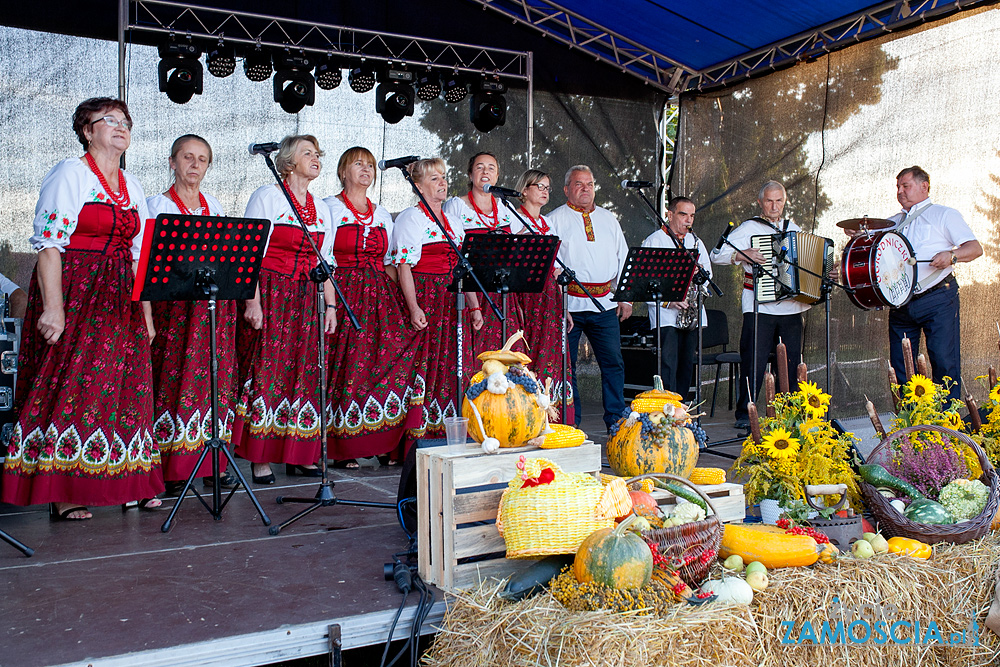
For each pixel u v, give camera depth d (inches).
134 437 142.0
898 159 253.6
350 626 98.2
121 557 121.1
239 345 170.2
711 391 322.3
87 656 87.4
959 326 230.2
